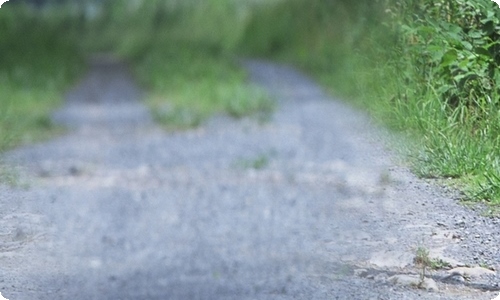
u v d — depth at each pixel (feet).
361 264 28.27
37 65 141.69
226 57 173.37
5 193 42.27
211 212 45.03
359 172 36.47
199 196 49.44
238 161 61.87
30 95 113.09
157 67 155.12
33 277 31.96
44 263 33.45
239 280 32.04
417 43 25.66
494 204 25.30
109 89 137.39
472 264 25.46
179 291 31.14
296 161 58.85
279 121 83.15
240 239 38.73
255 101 98.73
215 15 230.89
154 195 49.83
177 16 246.68
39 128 83.30
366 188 30.68
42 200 42.70
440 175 25.57
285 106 93.71
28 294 30.48
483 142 25.39
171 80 133.90
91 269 33.73
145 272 34.06
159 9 247.70
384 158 26.25
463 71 25.39
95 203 45.37
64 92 129.80
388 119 26.13
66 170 57.88
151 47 211.82
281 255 34.94
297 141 66.39
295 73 131.44
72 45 194.29
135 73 163.02
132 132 83.66
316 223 38.60
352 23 30.73
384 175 26.40
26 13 177.99
